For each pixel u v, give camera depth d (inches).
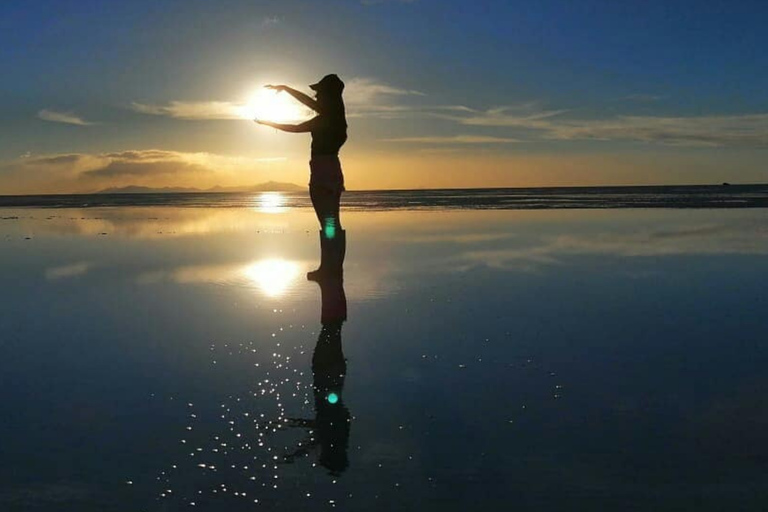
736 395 263.6
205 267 635.5
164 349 334.6
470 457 208.1
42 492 185.2
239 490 187.2
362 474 196.5
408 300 462.6
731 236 935.7
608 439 221.6
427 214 1700.3
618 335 361.4
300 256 722.2
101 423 236.2
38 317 414.6
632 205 2130.9
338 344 342.6
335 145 370.0
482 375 290.7
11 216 1802.4
